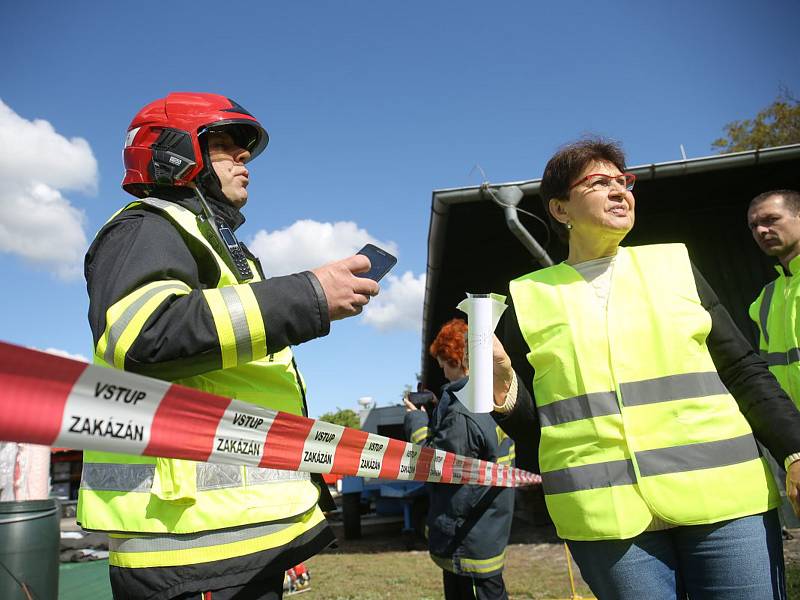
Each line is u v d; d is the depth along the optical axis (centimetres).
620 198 201
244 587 139
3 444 522
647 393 177
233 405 118
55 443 87
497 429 366
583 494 175
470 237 835
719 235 850
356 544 989
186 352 118
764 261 823
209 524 136
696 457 168
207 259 151
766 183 783
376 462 165
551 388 190
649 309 185
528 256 920
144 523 135
